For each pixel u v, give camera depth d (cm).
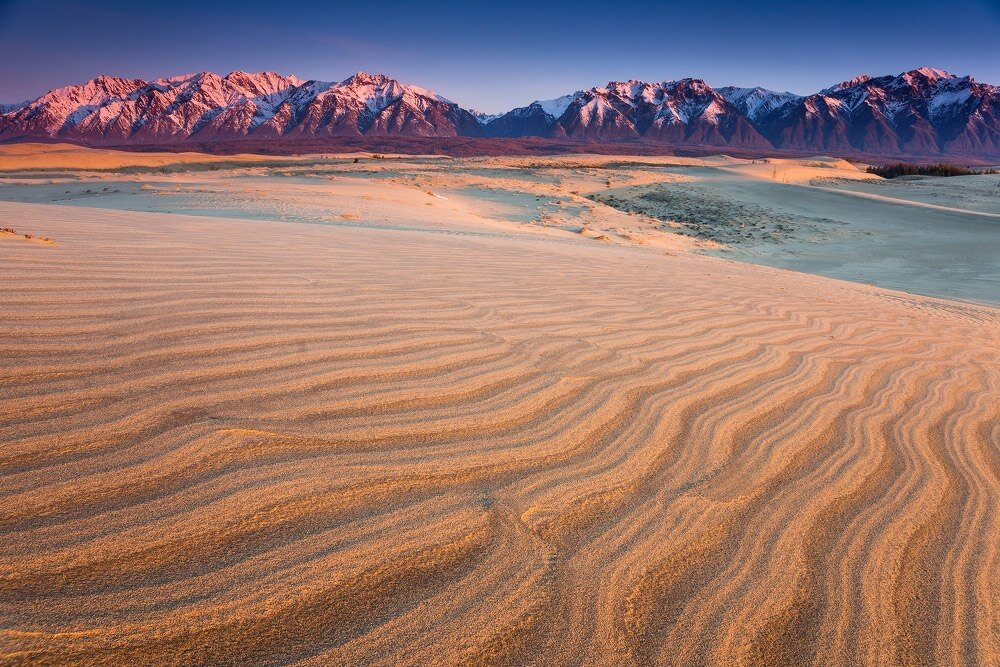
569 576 175
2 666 123
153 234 625
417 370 306
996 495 256
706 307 579
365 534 179
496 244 970
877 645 163
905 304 895
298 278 470
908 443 305
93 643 133
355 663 138
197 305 362
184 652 135
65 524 165
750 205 3591
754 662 154
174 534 167
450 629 151
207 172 4778
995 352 568
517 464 232
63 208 973
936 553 208
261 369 280
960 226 2958
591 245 1393
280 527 177
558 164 6900
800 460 270
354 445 226
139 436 210
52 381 241
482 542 184
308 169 5394
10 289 346
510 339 380
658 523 206
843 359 452
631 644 154
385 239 834
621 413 292
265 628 144
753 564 191
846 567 195
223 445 212
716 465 254
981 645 167
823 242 2570
